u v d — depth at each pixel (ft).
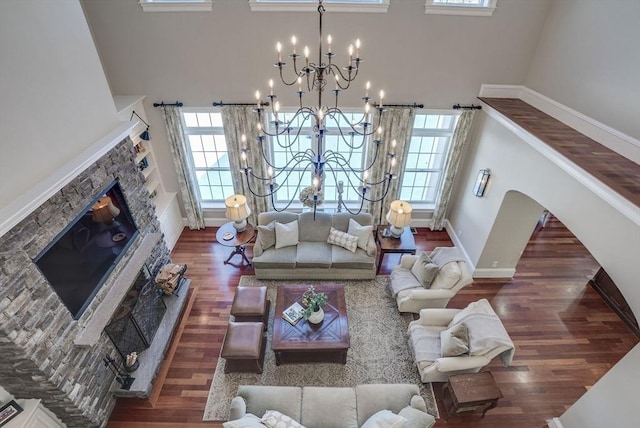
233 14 14.98
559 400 12.96
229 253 19.92
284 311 14.30
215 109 17.61
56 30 10.06
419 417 10.07
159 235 15.31
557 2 14.55
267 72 16.53
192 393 13.04
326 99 17.47
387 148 18.80
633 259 9.53
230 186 21.35
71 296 10.44
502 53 16.22
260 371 13.62
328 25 15.28
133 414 12.40
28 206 8.54
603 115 12.31
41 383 9.60
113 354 12.55
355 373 13.75
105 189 12.08
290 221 18.31
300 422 10.51
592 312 16.55
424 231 22.09
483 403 11.44
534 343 15.03
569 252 20.54
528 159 13.98
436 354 12.83
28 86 9.04
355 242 17.35
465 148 19.07
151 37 15.51
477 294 17.54
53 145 9.89
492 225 16.71
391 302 16.85
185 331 15.37
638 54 10.87
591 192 10.85
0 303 8.09
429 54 16.19
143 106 17.44
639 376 8.98
